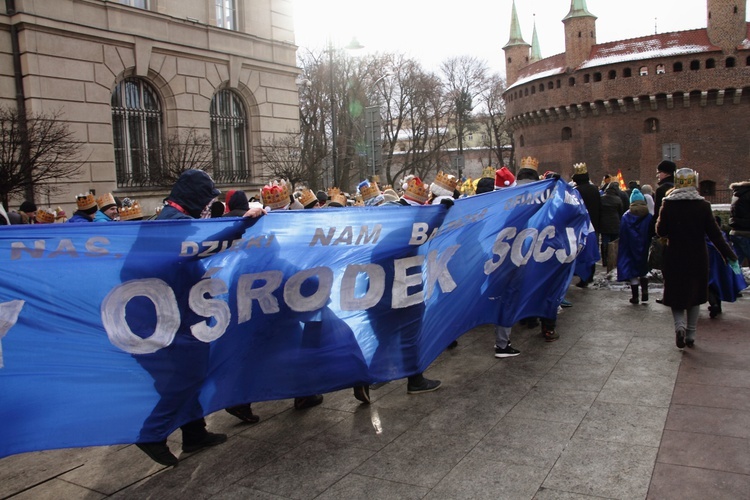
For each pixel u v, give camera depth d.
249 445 4.34
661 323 7.19
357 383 4.71
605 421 4.35
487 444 4.10
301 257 4.38
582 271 8.84
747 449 3.76
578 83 53.06
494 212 5.78
